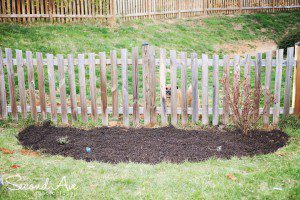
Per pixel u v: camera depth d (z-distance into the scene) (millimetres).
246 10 20766
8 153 6141
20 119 7965
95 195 4734
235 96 7184
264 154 6266
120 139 6887
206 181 5133
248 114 7168
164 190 4887
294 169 5426
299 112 7809
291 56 7527
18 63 7711
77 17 14594
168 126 7551
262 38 17203
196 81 7578
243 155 6250
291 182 5109
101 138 6961
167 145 6602
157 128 7477
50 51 11305
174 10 17641
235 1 20156
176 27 16062
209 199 4660
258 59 7438
